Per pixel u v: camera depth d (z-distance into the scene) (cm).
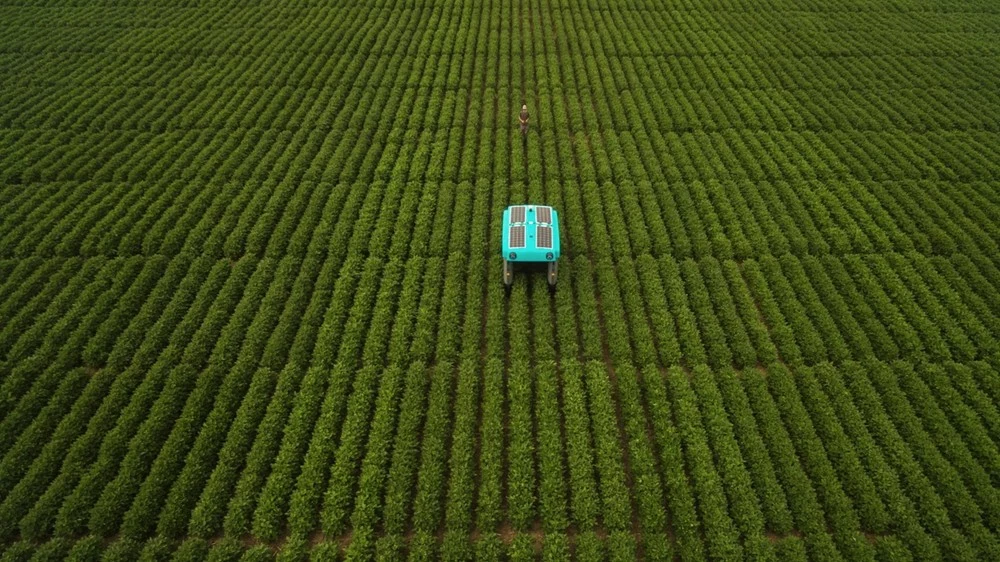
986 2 4788
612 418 1878
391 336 2138
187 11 4425
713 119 3422
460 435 1817
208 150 3067
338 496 1675
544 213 2239
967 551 1590
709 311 2253
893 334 2217
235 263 2494
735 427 1884
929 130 3403
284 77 3688
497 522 1656
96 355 2070
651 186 2866
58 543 1591
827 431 1872
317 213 2678
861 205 2819
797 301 2317
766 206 2808
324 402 1905
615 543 1587
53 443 1800
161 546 1583
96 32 4100
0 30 4056
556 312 2248
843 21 4516
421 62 3850
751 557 1579
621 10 4725
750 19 4534
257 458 1758
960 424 1912
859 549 1592
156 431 1823
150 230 2581
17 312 2244
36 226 2586
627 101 3503
